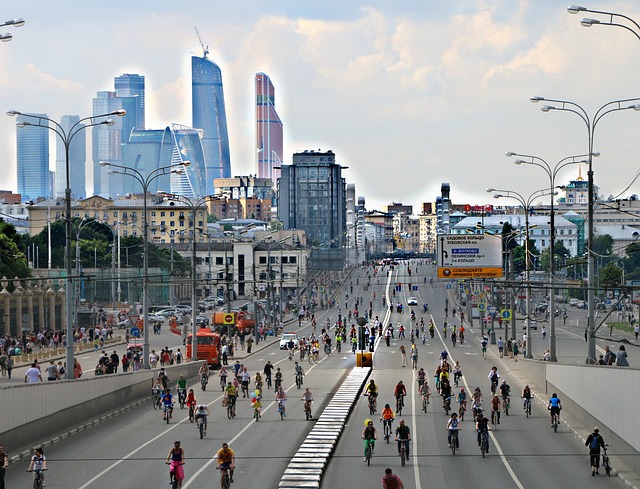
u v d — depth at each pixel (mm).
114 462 51875
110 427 64812
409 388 87250
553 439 60344
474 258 102312
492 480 48000
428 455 55188
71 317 72375
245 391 82188
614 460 52656
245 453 54875
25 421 54594
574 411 67438
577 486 46438
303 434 61781
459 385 89062
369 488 46312
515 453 55594
